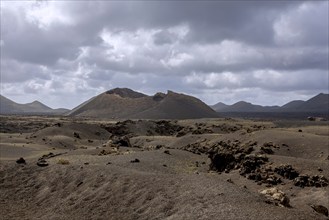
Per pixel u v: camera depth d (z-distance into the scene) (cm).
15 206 3969
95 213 3475
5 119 17888
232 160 6050
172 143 9831
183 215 2945
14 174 4684
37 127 15300
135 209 3356
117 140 8369
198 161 6512
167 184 3638
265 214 2705
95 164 4753
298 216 2731
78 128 11850
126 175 4025
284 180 4984
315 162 5344
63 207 3747
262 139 7419
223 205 2934
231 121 17462
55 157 5897
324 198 4138
